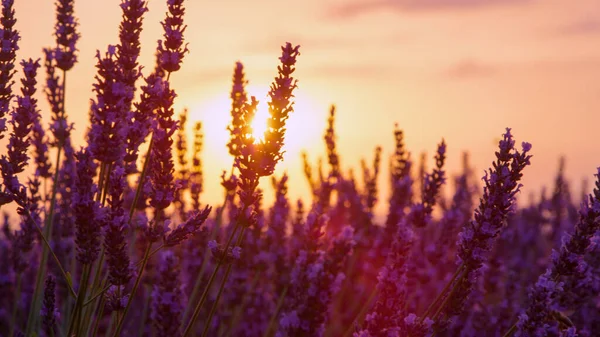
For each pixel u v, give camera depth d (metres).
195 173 0.68
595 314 0.58
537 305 0.47
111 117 0.46
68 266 0.62
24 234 0.60
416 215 0.62
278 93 0.47
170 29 0.49
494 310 0.64
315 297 0.45
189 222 0.47
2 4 0.48
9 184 0.47
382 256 0.68
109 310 0.48
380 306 0.46
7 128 0.49
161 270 0.49
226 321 0.68
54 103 0.60
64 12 0.57
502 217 0.47
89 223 0.46
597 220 0.48
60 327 0.55
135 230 0.58
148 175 0.52
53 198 0.56
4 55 0.48
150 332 0.65
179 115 0.66
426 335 0.48
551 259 0.48
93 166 0.53
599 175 0.48
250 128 0.48
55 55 0.57
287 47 0.47
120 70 0.47
